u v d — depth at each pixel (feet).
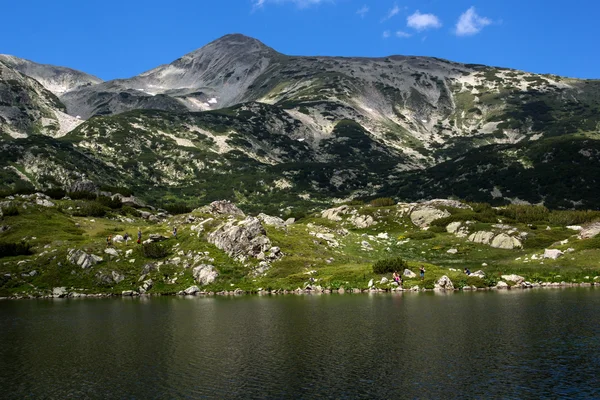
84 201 404.36
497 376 90.53
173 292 237.66
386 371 95.40
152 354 113.80
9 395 87.66
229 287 238.27
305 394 84.23
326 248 303.89
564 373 91.25
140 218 415.44
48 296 234.99
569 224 365.61
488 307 165.58
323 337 125.70
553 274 246.06
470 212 398.21
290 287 230.68
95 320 162.30
